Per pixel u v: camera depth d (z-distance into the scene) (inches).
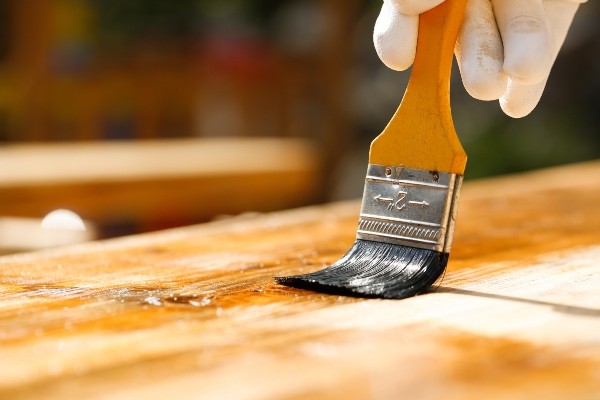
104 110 122.0
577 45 162.1
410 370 28.0
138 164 86.9
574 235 46.4
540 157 152.0
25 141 123.9
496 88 34.4
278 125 134.7
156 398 26.5
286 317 32.0
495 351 29.3
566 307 33.2
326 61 138.9
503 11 34.5
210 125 128.4
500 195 60.2
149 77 123.4
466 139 155.3
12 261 40.1
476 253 42.1
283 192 96.1
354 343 29.8
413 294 34.1
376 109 176.1
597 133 158.9
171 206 84.6
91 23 174.4
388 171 35.7
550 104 162.9
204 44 159.8
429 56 35.2
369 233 36.0
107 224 89.6
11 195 73.6
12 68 143.2
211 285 36.0
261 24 187.9
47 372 27.9
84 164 84.9
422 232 35.1
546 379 27.4
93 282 36.5
